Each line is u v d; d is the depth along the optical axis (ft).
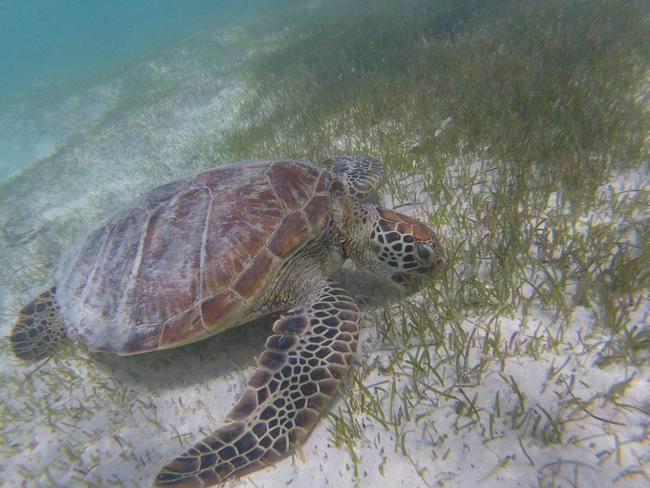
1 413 2.76
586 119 3.29
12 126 14.24
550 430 1.73
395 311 2.46
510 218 2.67
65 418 2.60
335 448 1.93
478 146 3.67
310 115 6.48
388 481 1.76
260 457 1.86
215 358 2.57
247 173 2.65
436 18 9.16
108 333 2.39
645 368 1.81
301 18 17.22
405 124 4.61
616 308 1.98
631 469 1.56
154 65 16.72
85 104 14.34
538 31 6.38
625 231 2.44
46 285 4.46
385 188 3.66
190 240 2.42
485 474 1.68
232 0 49.26
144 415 2.41
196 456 1.87
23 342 3.05
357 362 2.25
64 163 8.93
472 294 2.33
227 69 12.69
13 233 6.33
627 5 6.49
